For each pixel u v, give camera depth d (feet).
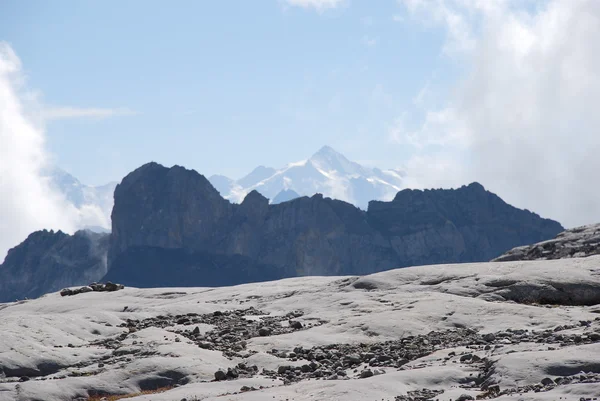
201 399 127.75
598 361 123.24
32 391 141.18
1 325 201.67
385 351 166.20
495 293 237.45
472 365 138.82
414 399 117.60
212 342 190.39
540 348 145.48
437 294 234.58
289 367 153.69
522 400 107.45
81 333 205.98
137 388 148.36
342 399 118.62
